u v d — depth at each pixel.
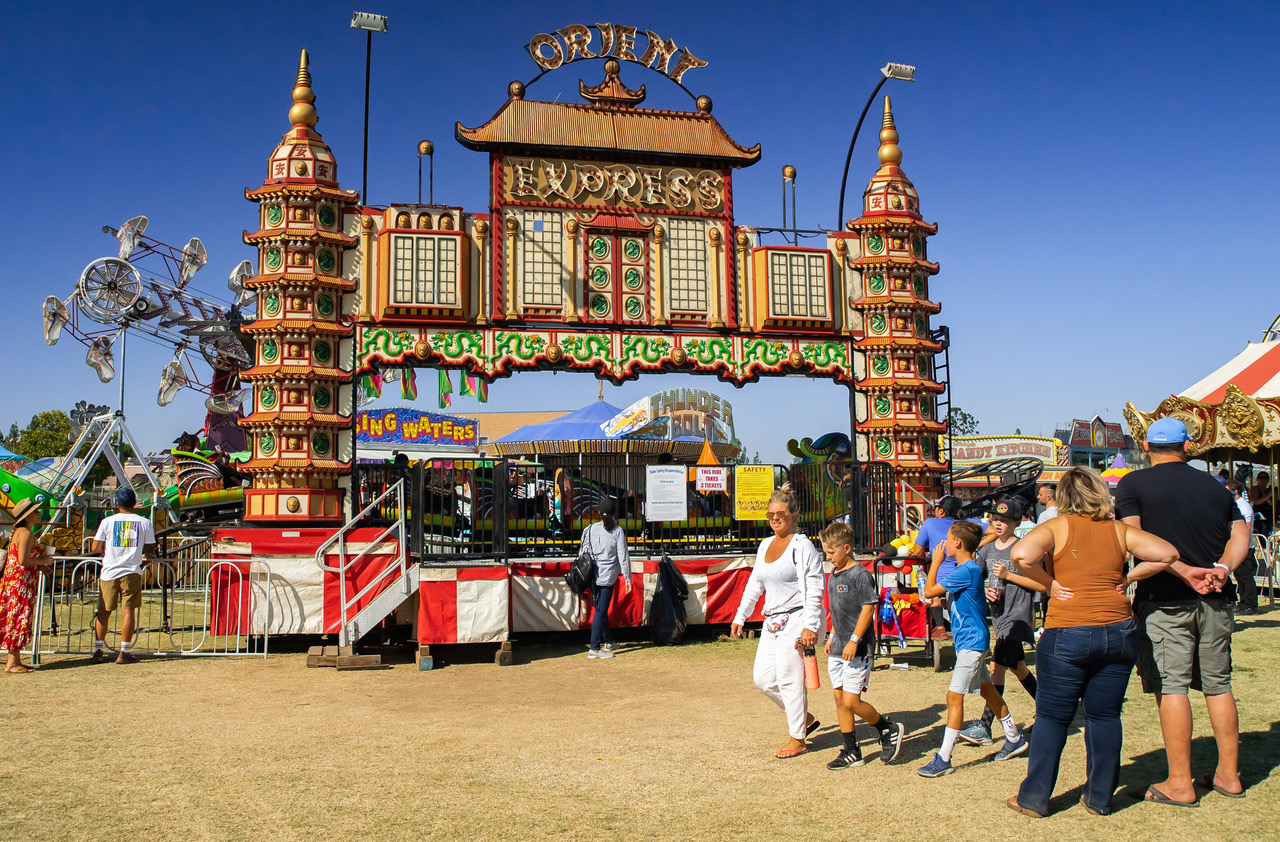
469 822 4.95
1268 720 6.91
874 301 13.59
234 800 5.33
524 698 8.37
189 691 8.62
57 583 15.16
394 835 4.76
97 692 8.49
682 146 13.24
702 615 11.89
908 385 13.43
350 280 12.14
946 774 5.75
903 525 13.09
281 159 12.02
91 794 5.44
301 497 11.48
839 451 15.08
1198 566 5.17
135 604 10.20
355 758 6.25
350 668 9.92
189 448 18.62
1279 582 15.37
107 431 15.55
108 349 17.91
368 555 11.07
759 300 13.30
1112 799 5.17
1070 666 4.93
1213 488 5.23
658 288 13.05
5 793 5.45
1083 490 4.99
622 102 13.29
